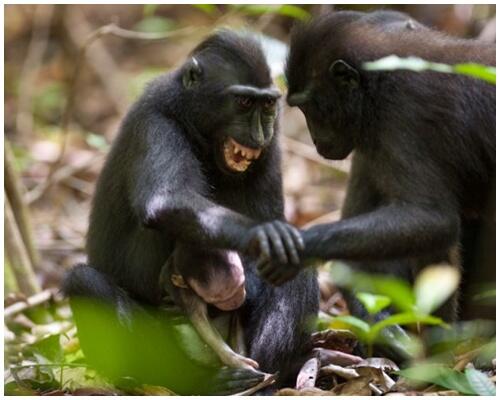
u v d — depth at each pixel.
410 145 11.15
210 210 10.58
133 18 26.92
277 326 11.21
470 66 8.78
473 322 12.39
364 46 11.61
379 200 12.62
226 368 10.93
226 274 10.88
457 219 11.12
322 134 11.98
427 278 10.28
